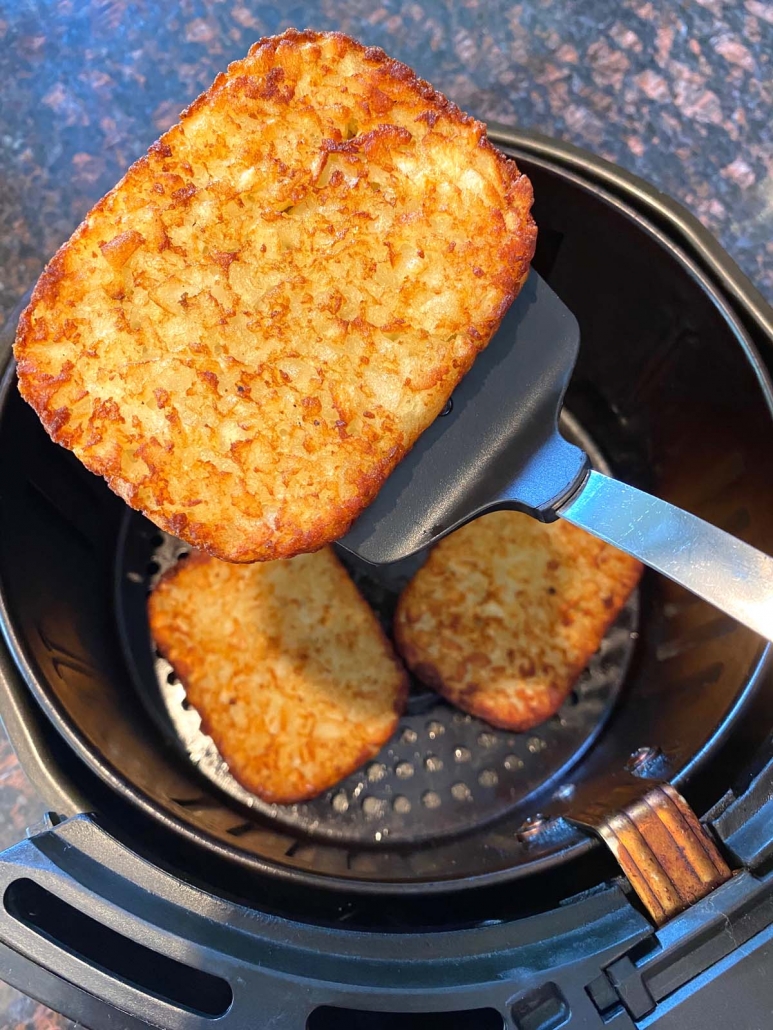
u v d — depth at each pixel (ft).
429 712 0.92
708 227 0.92
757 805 0.61
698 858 0.60
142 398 0.63
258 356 0.64
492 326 0.65
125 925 0.57
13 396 0.73
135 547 0.97
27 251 0.94
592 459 1.01
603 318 0.89
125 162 0.98
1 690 0.68
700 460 0.87
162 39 1.02
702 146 0.95
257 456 0.63
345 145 0.67
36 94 1.00
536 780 0.89
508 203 0.67
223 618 0.92
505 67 0.98
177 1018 0.55
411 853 0.85
